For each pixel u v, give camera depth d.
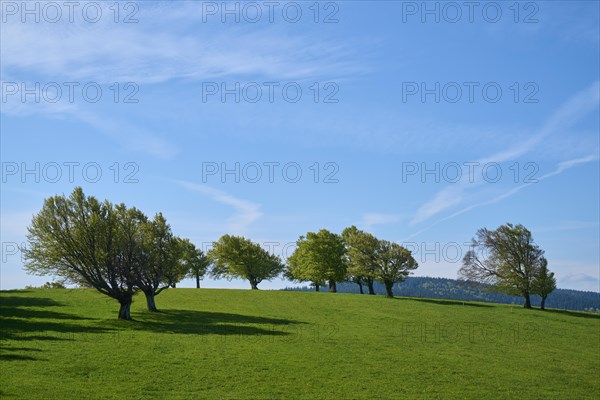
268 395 38.47
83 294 90.81
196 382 40.41
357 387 41.41
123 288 67.81
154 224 78.31
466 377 46.22
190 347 51.28
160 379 40.38
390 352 54.22
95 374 40.28
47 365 41.47
